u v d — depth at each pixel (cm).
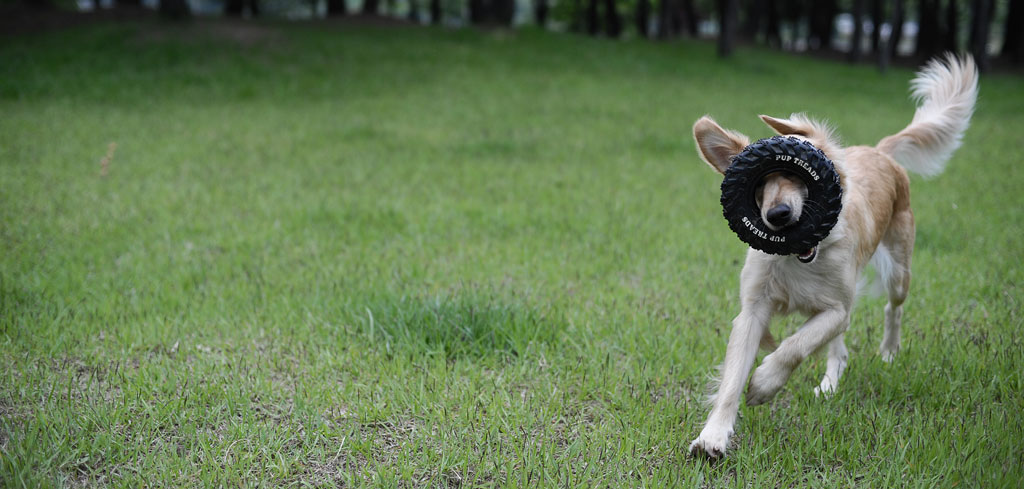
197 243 672
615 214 780
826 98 1878
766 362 351
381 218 751
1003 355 438
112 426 364
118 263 608
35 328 469
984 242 687
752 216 345
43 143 1098
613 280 584
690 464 344
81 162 980
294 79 1798
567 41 2519
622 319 504
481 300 512
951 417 375
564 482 326
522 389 421
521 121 1399
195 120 1340
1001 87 2361
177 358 445
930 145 507
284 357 450
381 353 452
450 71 1973
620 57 2359
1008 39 3162
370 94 1680
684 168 1027
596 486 322
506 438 367
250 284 564
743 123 1445
